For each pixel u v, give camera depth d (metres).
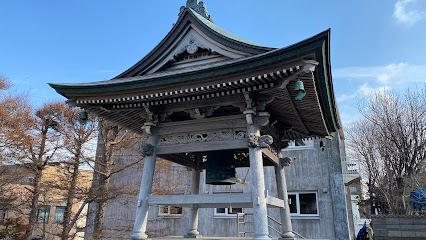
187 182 16.30
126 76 8.05
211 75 5.71
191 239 8.55
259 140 6.24
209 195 6.27
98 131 15.71
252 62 5.32
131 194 15.06
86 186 16.14
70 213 14.88
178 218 15.69
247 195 5.94
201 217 14.77
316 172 13.46
